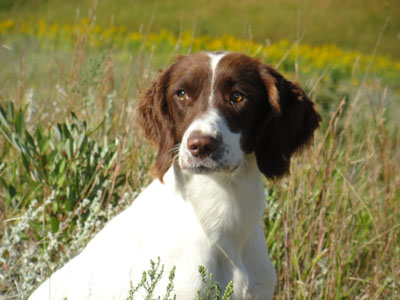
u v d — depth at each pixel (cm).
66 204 414
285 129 354
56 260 417
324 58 1393
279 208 452
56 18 1820
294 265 423
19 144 409
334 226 434
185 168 312
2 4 1814
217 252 326
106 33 822
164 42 1391
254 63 349
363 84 562
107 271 330
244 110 331
